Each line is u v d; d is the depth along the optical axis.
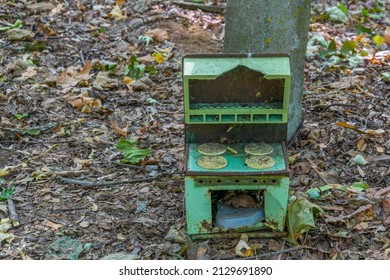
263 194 2.67
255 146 2.68
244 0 3.19
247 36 3.24
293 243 2.71
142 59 4.49
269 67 2.55
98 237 2.80
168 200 3.03
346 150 3.43
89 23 4.99
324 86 4.20
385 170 3.24
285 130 2.70
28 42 4.62
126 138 3.58
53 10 5.12
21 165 3.30
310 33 5.02
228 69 2.55
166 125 3.72
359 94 4.07
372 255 2.67
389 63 4.52
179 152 3.44
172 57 4.57
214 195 2.75
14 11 5.07
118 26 4.97
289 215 2.71
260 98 2.63
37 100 3.89
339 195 3.01
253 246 2.70
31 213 2.96
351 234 2.79
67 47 4.61
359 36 4.90
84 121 3.75
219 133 2.71
